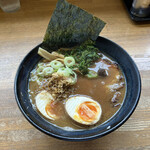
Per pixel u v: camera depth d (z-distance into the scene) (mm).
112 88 234
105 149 207
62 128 202
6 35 342
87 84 240
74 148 208
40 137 217
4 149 209
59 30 260
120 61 252
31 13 379
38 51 255
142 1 329
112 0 398
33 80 245
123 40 324
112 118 208
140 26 350
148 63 288
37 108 219
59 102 224
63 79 238
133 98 205
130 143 210
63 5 238
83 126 202
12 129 225
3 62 298
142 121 227
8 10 379
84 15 249
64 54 276
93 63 262
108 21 358
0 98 256
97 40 269
